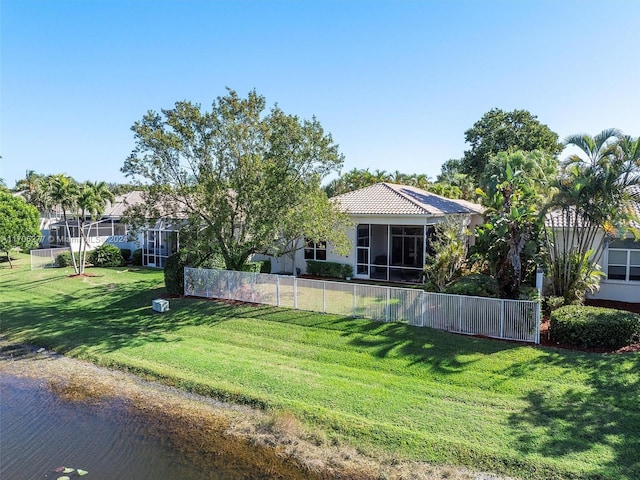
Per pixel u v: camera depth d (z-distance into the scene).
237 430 9.49
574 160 15.14
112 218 35.53
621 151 14.02
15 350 15.07
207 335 15.48
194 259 21.23
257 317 16.61
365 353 12.90
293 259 24.56
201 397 11.08
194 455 8.63
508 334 13.04
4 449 9.04
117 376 12.59
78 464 8.46
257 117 19.31
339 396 10.42
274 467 8.18
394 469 7.89
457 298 13.71
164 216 19.92
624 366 10.96
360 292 15.38
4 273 30.61
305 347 13.75
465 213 27.38
